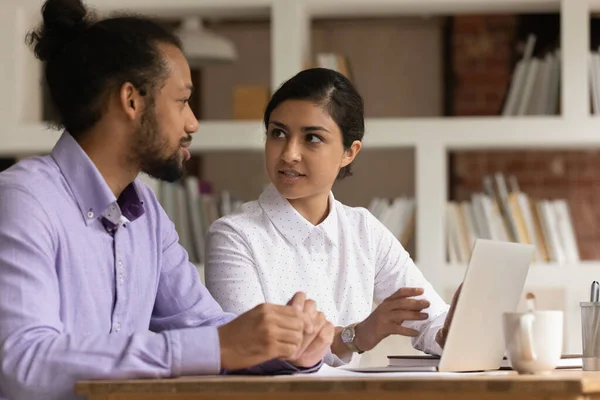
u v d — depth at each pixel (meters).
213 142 4.62
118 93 1.99
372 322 2.41
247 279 2.54
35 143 4.60
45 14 2.04
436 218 4.53
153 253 2.18
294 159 2.54
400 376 1.67
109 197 2.00
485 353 1.98
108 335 1.78
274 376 1.76
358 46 7.35
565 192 6.86
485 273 1.89
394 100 7.30
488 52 6.97
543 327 1.76
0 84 4.61
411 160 7.18
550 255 4.57
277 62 4.63
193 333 1.78
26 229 1.86
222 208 4.80
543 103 4.68
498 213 4.60
